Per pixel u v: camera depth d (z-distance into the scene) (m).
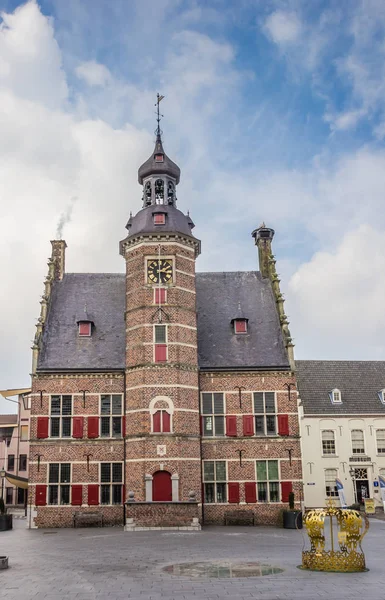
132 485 31.92
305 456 46.19
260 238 42.34
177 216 36.09
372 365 52.34
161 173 37.34
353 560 15.50
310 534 16.06
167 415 32.19
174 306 33.94
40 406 33.91
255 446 34.00
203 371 34.91
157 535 26.62
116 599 12.30
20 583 14.26
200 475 32.41
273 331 37.31
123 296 39.12
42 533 28.86
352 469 46.19
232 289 40.22
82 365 34.75
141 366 32.91
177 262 34.75
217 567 16.34
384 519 35.72
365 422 47.41
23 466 58.94
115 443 33.56
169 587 13.51
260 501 33.28
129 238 35.25
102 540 24.64
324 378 50.62
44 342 35.81
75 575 15.36
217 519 32.94
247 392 34.84
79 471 33.09
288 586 13.37
